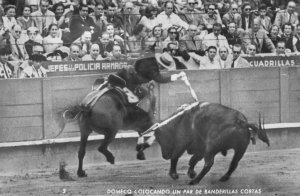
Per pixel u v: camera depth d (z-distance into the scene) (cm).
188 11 2425
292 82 2364
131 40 2245
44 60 2038
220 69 2245
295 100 2370
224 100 2252
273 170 1855
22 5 2144
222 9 2475
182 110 1683
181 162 2017
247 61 2347
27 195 1547
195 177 1709
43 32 2131
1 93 1941
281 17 2539
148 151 2111
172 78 1842
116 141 2066
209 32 2373
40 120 1992
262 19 2473
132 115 1825
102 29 2173
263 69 2319
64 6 2177
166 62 2225
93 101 1778
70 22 2139
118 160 2070
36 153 1969
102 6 2223
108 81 1828
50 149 1986
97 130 1786
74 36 2138
